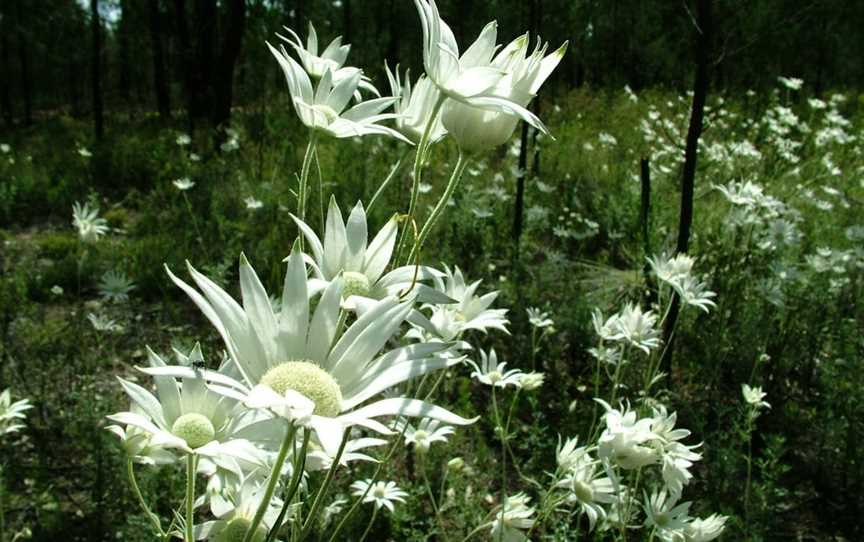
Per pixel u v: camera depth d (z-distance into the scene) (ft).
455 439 13.34
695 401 15.20
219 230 23.07
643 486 11.65
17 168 34.68
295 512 5.63
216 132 38.83
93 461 12.25
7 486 11.93
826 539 12.02
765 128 33.45
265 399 3.25
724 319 16.94
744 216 17.94
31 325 17.52
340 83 6.59
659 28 39.22
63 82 121.70
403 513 11.10
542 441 13.82
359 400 3.98
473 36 46.37
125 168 34.50
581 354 16.85
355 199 25.84
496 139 5.36
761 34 16.21
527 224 24.08
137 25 75.25
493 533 8.56
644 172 17.85
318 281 4.84
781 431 14.39
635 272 18.39
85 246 19.89
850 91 49.32
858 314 17.25
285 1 61.57
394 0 66.03
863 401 13.79
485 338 17.26
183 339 17.31
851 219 25.75
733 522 11.05
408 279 5.20
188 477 4.15
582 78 63.00
